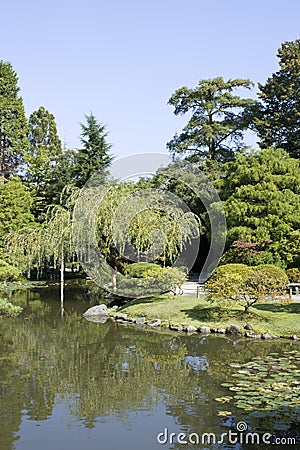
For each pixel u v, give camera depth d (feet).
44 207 79.30
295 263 49.62
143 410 17.98
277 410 17.57
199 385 20.86
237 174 56.24
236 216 53.26
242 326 33.24
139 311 39.78
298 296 41.52
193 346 29.04
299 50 77.82
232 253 51.49
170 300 41.27
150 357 26.37
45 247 55.01
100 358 26.14
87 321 38.50
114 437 15.69
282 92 75.77
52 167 88.43
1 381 21.79
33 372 23.29
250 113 74.95
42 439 15.53
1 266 61.36
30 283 66.13
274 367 23.61
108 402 18.95
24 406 18.53
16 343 29.99
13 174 97.19
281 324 32.71
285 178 53.72
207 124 74.54
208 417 17.12
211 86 73.77
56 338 31.63
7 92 96.53
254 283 33.88
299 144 72.08
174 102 76.54
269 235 51.26
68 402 18.98
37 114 111.34
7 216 71.92
